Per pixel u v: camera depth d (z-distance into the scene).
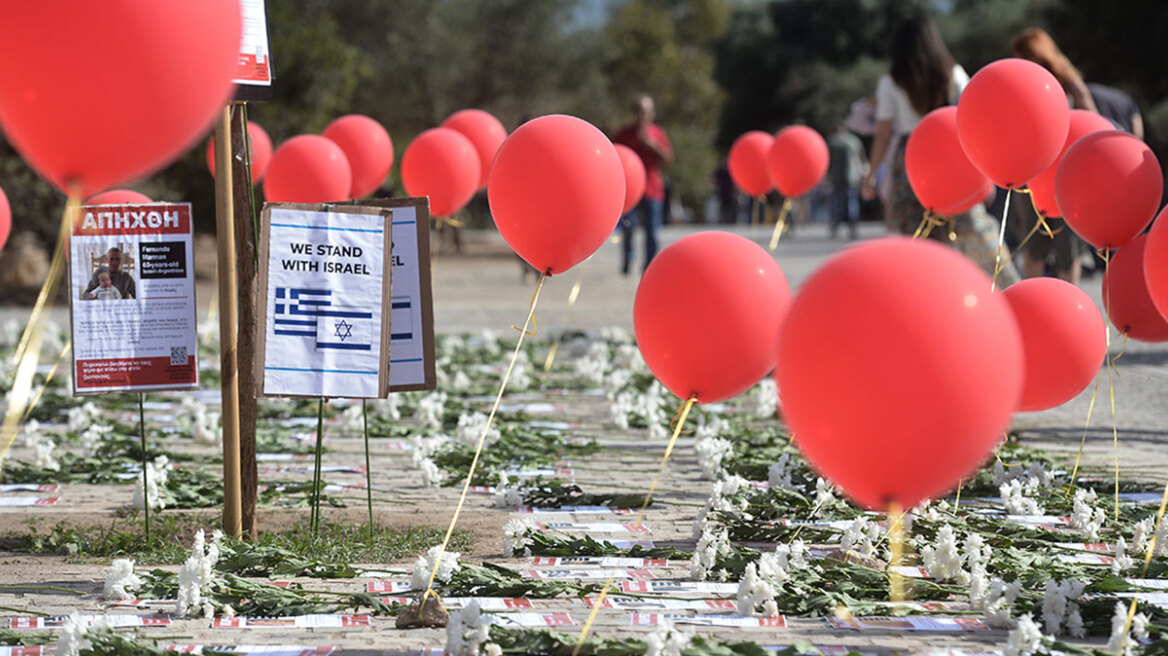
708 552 6.61
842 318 4.62
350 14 47.03
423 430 11.50
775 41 74.62
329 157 11.36
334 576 6.66
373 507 8.49
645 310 6.57
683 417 6.71
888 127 12.02
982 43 63.03
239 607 6.02
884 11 73.19
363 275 7.25
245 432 7.43
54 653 5.37
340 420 12.02
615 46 64.19
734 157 17.81
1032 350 7.16
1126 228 8.14
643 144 20.91
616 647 5.20
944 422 4.56
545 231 7.25
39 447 9.84
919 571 6.72
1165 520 7.26
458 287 28.77
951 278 4.62
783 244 36.88
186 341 7.43
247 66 7.18
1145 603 5.77
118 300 7.34
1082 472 9.32
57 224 25.22
